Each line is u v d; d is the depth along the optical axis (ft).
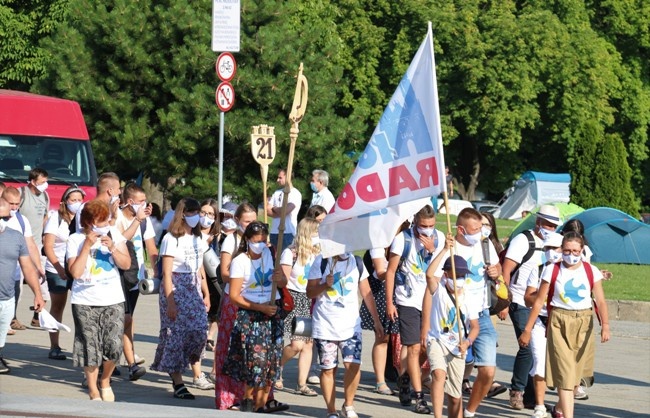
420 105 49.55
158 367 58.95
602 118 312.29
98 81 151.74
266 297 52.80
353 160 157.07
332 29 218.38
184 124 146.41
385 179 50.06
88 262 54.29
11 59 195.83
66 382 62.13
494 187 346.95
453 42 298.15
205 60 147.33
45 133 108.06
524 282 59.36
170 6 150.51
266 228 53.16
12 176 104.83
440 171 49.14
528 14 303.68
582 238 52.16
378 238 51.80
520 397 60.29
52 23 193.16
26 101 108.27
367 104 294.66
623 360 79.25
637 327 96.99
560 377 51.70
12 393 57.26
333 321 52.54
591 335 52.39
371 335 89.35
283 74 151.74
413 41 297.53
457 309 48.44
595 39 312.29
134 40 148.87
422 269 57.67
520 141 307.17
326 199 82.74
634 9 327.88
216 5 97.14
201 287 66.33
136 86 151.84
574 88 310.04
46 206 90.22
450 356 49.49
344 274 52.70
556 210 59.31
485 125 301.43
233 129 145.69
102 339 54.65
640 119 324.39
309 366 62.49
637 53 333.83
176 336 58.90
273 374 53.42
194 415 46.85
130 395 59.82
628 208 196.34
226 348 54.34
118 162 154.61
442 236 57.57
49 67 153.79
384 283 61.67
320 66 156.76
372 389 65.10
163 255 59.16
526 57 302.86
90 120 151.64
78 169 108.06
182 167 149.28
